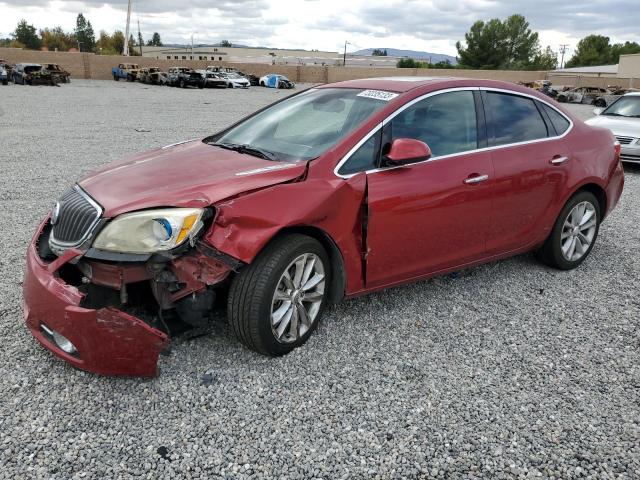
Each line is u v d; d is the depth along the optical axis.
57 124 15.32
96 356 2.94
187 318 3.22
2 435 2.73
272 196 3.22
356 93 4.24
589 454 2.78
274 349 3.40
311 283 3.51
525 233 4.67
